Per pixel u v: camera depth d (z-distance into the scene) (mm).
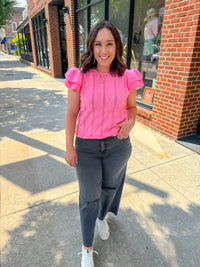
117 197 1864
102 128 1363
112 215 2141
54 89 8250
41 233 1920
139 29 4668
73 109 1354
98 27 1209
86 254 1605
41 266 1638
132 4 4629
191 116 3623
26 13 16250
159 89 3869
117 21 5363
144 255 1740
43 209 2195
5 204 2254
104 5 5641
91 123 1354
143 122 4500
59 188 2520
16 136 3967
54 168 2930
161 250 1781
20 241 1839
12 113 5340
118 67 1324
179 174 2785
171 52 3461
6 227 1971
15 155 3271
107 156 1469
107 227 1903
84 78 1297
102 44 1212
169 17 3373
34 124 4598
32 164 3027
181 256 1731
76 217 2104
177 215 2141
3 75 12242
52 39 10508
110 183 1615
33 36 14844
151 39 4367
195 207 2246
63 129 4328
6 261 1669
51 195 2402
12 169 2896
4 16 26953
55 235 1904
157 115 4027
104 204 1756
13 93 7523
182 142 3588
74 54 8117
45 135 4020
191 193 2447
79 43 7977
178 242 1854
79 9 7191
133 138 3848
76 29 7836
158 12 4090
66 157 1431
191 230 1975
